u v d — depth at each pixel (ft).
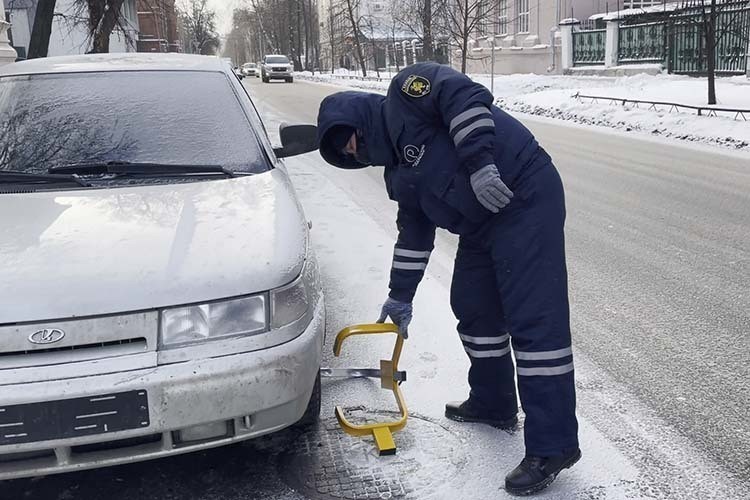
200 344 7.65
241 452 9.38
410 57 136.46
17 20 76.33
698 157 33.32
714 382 11.16
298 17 212.64
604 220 21.79
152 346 7.54
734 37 59.41
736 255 17.83
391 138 8.28
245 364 7.66
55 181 10.41
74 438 7.25
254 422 7.91
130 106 12.04
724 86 53.16
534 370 8.29
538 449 8.36
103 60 13.51
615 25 74.74
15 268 7.80
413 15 123.95
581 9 88.33
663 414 10.19
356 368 11.24
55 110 11.87
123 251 8.19
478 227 8.52
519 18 98.99
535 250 8.15
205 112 12.10
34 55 41.16
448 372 11.54
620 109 49.44
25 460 7.40
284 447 9.46
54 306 7.37
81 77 12.62
